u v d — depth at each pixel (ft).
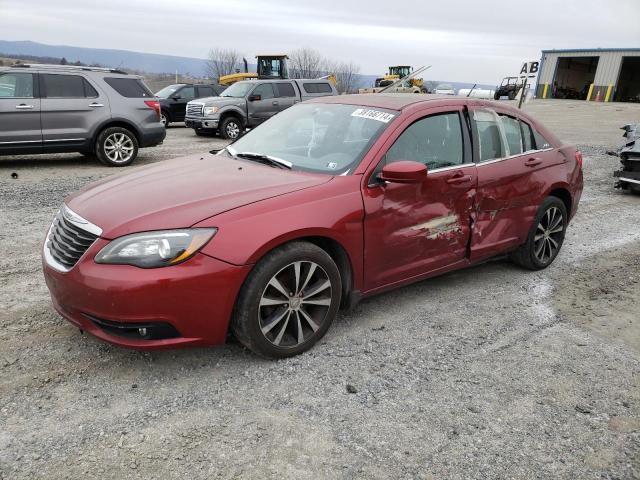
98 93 33.24
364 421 9.13
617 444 8.82
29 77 31.35
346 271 11.62
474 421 9.26
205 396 9.64
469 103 14.19
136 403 9.38
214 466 7.96
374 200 11.55
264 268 10.04
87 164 35.14
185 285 9.36
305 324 11.14
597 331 12.87
